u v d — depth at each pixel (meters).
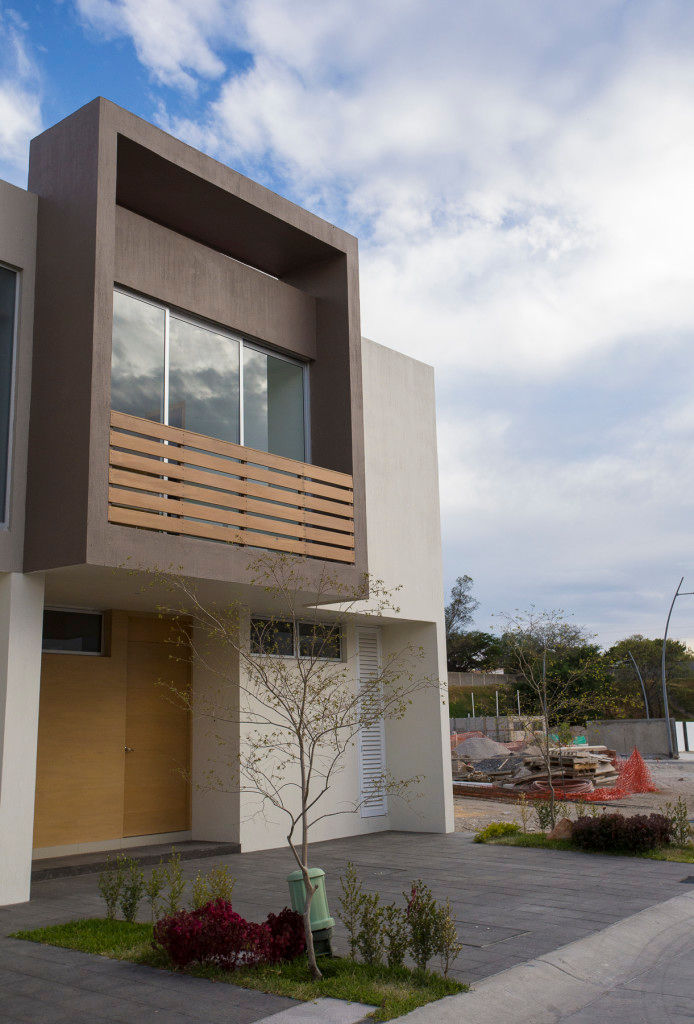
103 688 11.02
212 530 9.20
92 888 8.63
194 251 10.34
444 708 13.48
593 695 14.02
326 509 10.73
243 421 10.84
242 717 11.35
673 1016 4.90
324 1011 4.81
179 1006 4.91
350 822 12.95
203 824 11.57
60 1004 4.96
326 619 12.59
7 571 8.30
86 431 8.10
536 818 14.58
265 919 7.06
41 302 8.88
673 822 11.77
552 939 6.38
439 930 5.43
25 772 8.09
